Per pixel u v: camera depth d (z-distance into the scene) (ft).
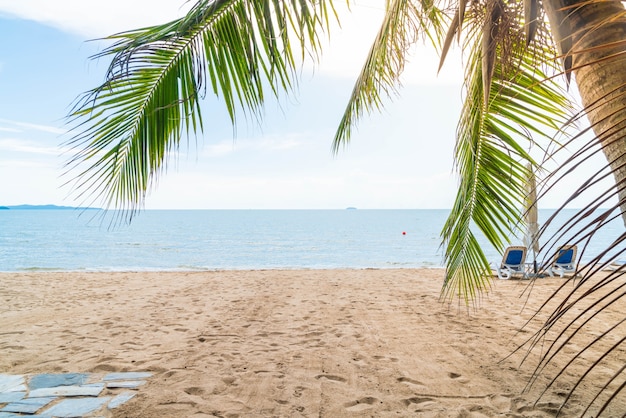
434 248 105.09
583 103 5.01
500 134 10.98
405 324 18.04
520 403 9.85
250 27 6.43
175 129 6.50
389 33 9.95
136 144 6.31
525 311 20.85
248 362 12.87
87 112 5.58
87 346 14.73
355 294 26.63
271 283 32.19
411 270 43.16
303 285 30.99
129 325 17.99
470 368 12.33
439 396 10.29
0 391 10.55
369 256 84.74
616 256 2.62
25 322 18.72
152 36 5.83
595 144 2.94
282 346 14.65
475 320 18.86
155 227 229.66
